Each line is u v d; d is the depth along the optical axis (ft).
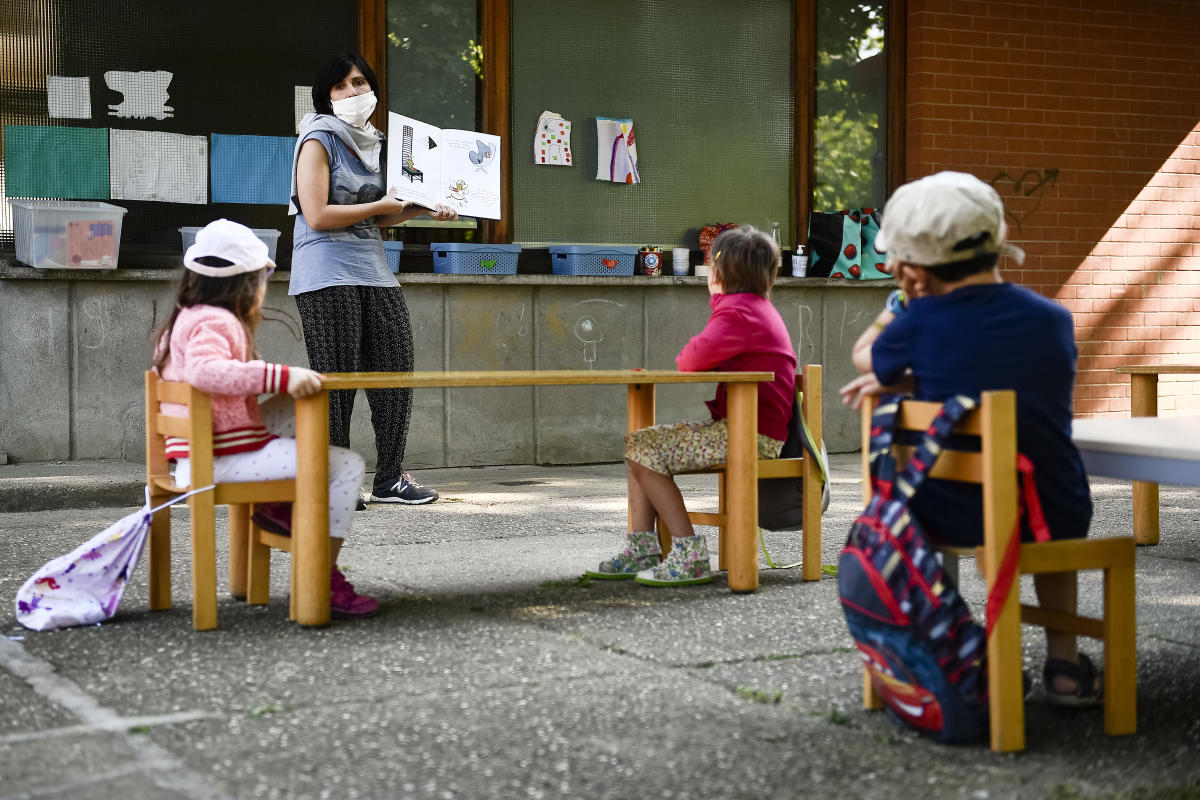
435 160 20.04
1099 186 30.22
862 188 28.94
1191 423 9.74
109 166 23.30
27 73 22.76
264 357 24.12
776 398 13.48
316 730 8.47
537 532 17.35
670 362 26.99
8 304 22.59
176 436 11.67
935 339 8.48
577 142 26.55
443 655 10.44
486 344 25.48
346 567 14.60
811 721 8.73
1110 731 8.50
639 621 11.74
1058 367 8.39
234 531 12.78
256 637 11.07
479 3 25.70
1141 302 30.76
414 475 24.17
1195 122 31.04
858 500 20.59
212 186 23.94
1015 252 9.02
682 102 27.40
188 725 8.58
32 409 22.80
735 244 13.61
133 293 23.34
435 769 7.74
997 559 8.00
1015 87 29.35
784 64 28.19
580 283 25.89
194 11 23.71
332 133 18.81
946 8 28.76
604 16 26.68
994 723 8.11
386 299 19.58
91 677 9.77
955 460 8.39
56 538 16.62
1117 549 8.41
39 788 7.39
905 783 7.55
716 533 17.30
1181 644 11.02
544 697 9.25
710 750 8.11
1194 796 7.39
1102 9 30.01
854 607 8.35
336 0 24.63
